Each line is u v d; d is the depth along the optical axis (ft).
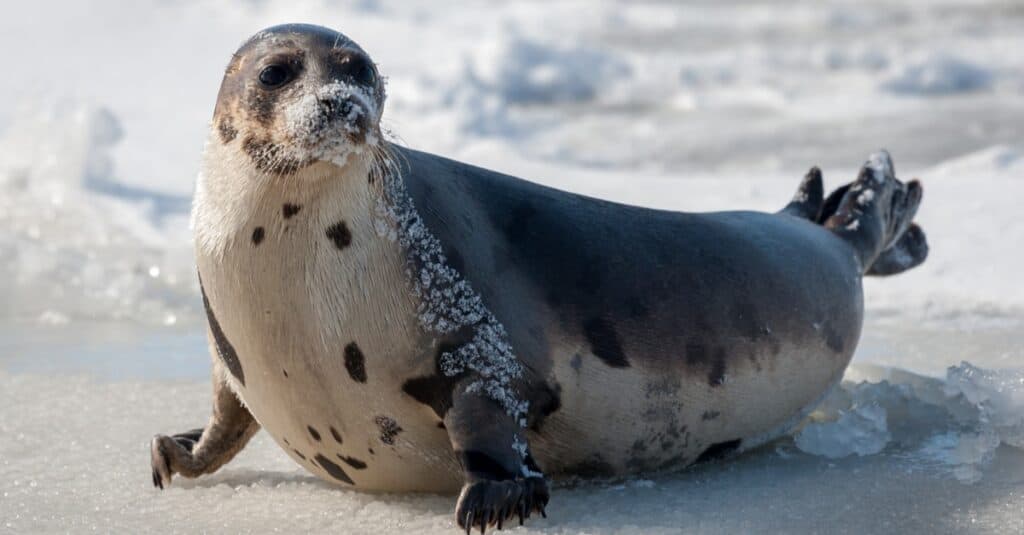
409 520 51.93
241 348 51.47
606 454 55.93
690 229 59.72
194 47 214.28
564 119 169.37
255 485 57.21
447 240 52.16
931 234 102.73
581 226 56.49
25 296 94.02
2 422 66.95
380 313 50.14
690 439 57.77
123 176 130.82
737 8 255.09
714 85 187.93
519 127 162.71
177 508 54.60
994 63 188.14
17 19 237.45
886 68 192.95
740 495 54.70
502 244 54.13
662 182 124.67
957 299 87.92
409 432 51.83
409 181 52.65
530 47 192.85
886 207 75.46
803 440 60.95
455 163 56.49
